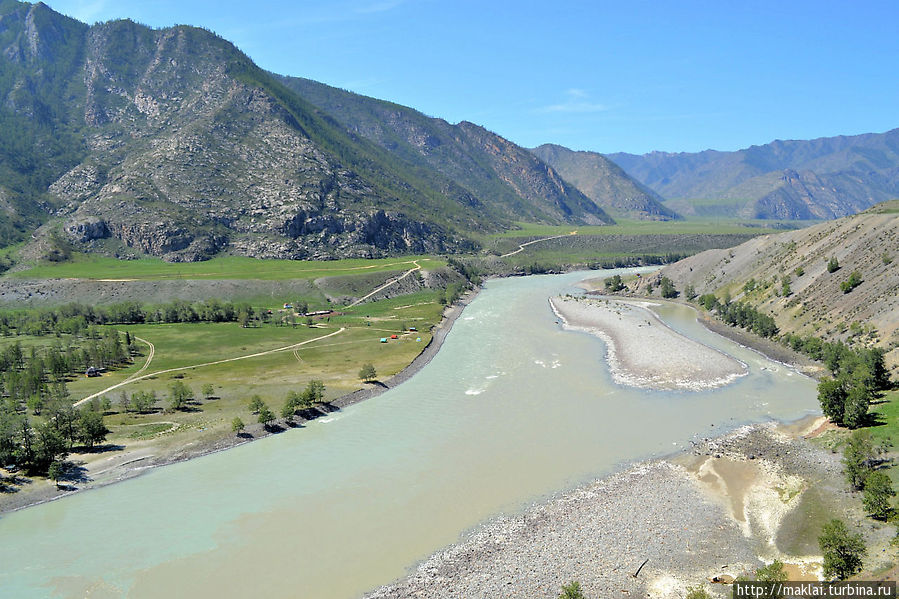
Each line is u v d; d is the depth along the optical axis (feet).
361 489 270.05
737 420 342.85
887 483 222.89
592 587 195.42
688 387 403.95
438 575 205.67
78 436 318.04
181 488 276.00
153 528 241.76
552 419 351.25
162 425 349.82
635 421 345.51
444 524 238.89
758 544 216.95
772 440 311.68
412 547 223.51
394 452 310.04
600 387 410.11
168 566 215.31
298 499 262.47
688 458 294.25
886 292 457.68
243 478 284.82
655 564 207.00
